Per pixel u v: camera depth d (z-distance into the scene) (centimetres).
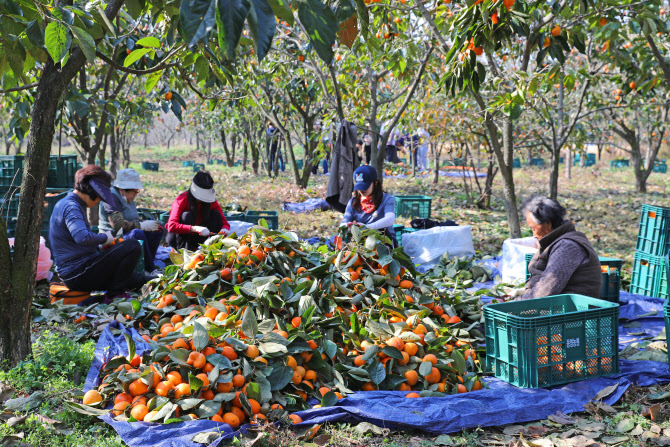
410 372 336
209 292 398
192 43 121
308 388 325
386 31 698
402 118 1065
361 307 392
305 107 1527
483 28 450
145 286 461
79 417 298
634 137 1573
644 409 320
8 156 704
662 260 547
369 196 589
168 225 618
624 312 501
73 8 256
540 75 551
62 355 362
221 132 2275
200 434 271
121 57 482
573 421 310
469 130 1086
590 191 1606
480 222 1051
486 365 377
